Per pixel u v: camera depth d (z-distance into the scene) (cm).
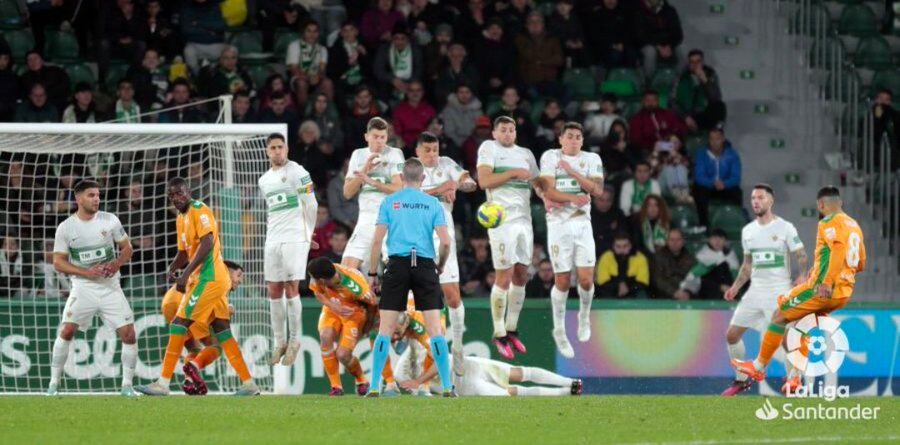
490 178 4803
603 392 5706
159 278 5969
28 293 5619
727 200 7144
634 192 6750
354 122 6862
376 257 4162
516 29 7431
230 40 7444
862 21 8338
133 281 5862
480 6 7488
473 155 6756
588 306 5084
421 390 4759
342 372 5550
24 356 5359
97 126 5034
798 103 7888
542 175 4928
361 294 4531
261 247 5406
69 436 3119
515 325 5022
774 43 8019
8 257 5562
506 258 4856
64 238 4716
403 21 7256
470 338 5634
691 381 5769
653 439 3123
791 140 7788
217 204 5597
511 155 4856
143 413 3650
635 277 6378
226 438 3078
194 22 7275
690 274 6450
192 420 3462
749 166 7688
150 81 6844
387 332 4209
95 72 7200
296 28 7525
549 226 5000
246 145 5441
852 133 7794
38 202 5550
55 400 4203
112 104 6712
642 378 5734
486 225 4666
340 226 6312
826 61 7975
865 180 7494
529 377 4953
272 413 3644
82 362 5350
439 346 4259
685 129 7262
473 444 2991
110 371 5372
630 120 7212
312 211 4850
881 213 7281
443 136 6825
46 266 5419
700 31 8069
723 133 7275
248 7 7469
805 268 5225
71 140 5250
